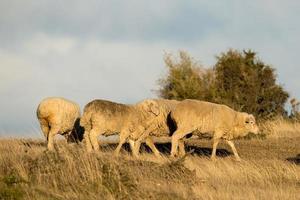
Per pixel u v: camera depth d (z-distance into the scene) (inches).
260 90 3412.9
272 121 3184.1
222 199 1635.1
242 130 2442.2
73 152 1800.0
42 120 2252.7
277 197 1706.4
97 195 1588.3
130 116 2255.2
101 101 2217.0
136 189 1631.4
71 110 2267.5
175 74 3449.8
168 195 1620.3
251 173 2033.7
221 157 2437.3
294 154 2527.1
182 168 1887.3
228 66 3479.3
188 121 2374.5
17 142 2236.7
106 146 2564.0
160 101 2409.0
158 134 2383.1
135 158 2084.2
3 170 1745.8
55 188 1615.4
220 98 3321.9
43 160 1732.3
